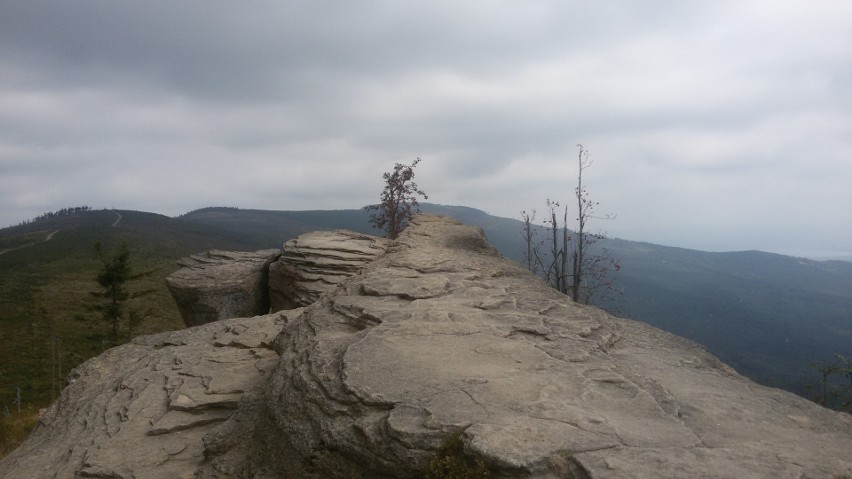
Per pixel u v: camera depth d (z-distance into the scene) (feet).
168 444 33.83
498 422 20.31
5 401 181.57
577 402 22.33
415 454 20.18
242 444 29.09
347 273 84.17
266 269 103.24
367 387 24.89
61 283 365.81
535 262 100.78
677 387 24.93
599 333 33.50
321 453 23.90
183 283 98.63
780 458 17.47
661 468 16.72
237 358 44.70
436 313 35.37
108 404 42.16
